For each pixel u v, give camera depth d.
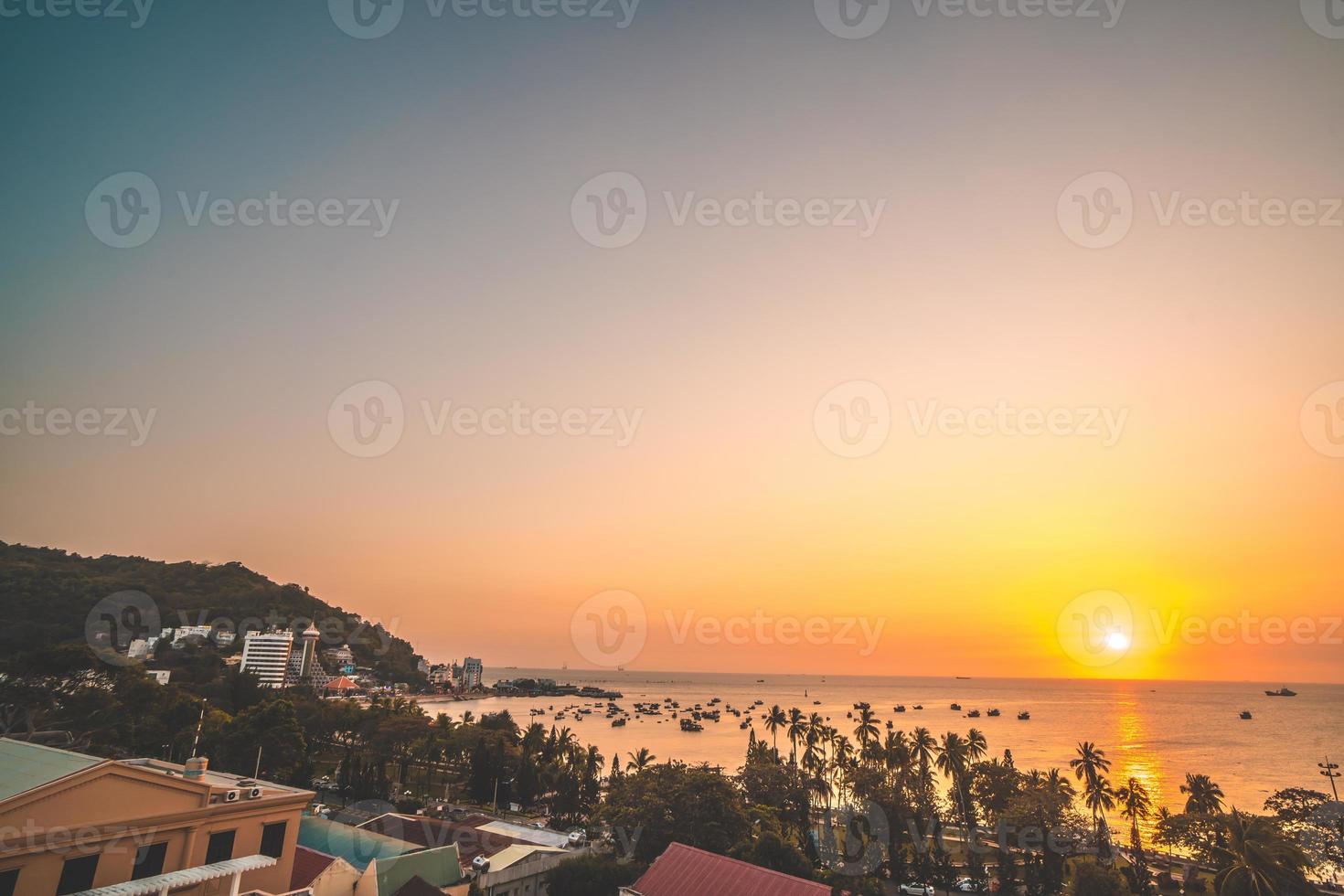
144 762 39.78
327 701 161.62
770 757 111.19
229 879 33.12
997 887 75.56
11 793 26.97
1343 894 72.88
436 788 120.75
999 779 99.81
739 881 45.47
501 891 55.34
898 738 98.94
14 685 81.62
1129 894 67.12
